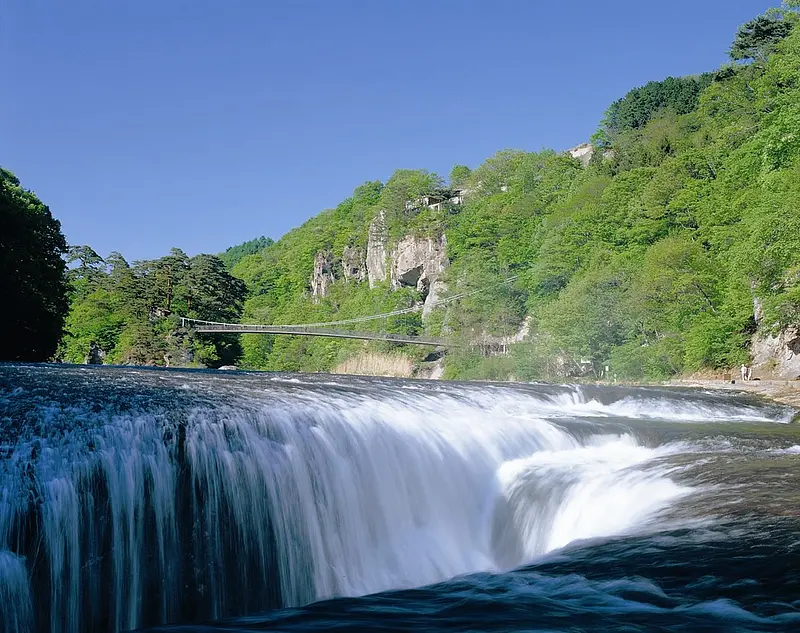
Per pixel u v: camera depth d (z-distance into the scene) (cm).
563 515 1333
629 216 7056
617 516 1220
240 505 1141
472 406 1888
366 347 11962
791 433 1941
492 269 10050
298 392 1623
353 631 750
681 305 5053
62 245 5409
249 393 1516
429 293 12725
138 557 1023
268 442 1219
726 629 652
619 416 2186
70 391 1353
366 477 1330
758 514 1045
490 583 888
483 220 11300
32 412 1155
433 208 16312
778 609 698
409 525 1367
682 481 1302
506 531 1423
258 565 1140
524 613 759
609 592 787
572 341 5888
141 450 1075
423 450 1448
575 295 6044
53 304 5212
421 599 866
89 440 1059
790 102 4384
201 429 1152
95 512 995
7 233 4469
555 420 1845
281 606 1153
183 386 1561
